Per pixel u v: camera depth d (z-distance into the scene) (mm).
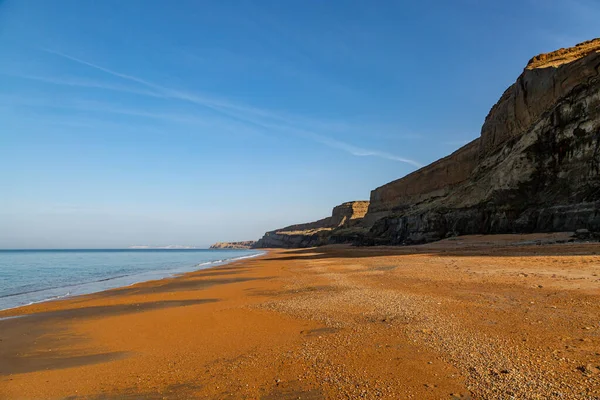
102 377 7039
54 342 10109
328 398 5375
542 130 44188
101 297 19500
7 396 6320
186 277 30578
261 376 6430
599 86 36719
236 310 13055
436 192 90375
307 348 7750
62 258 97812
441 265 22797
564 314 8508
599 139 35594
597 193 34031
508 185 47500
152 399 5840
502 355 6293
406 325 8797
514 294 11414
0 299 20703
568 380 5113
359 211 172250
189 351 8352
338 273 24484
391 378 5848
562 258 19891
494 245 37625
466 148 82625
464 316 9164
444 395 5125
